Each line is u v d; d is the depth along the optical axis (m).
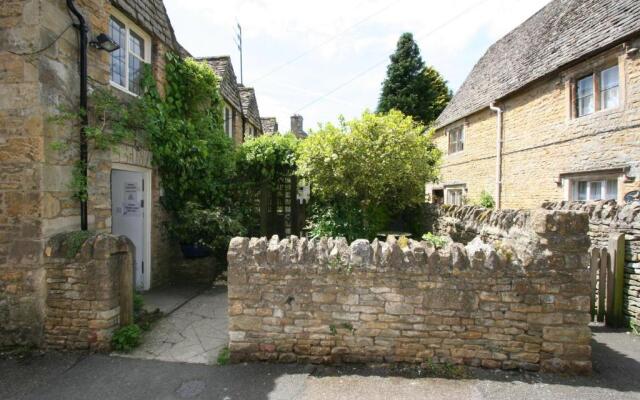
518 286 3.18
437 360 3.27
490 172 11.38
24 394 2.90
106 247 3.67
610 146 7.00
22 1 3.58
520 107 9.84
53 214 3.77
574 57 7.68
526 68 9.97
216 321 4.59
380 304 3.29
